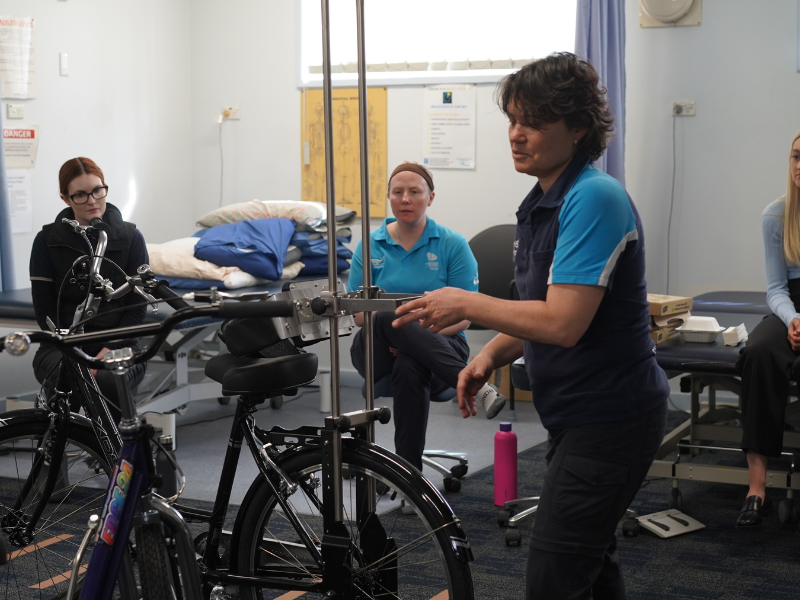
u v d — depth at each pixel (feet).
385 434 13.89
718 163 15.20
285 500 6.15
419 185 10.61
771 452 9.16
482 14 16.66
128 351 4.90
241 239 14.26
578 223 4.85
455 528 5.75
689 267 15.56
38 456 7.33
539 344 5.34
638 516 9.79
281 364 6.26
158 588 5.07
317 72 17.57
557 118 4.94
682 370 9.26
